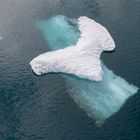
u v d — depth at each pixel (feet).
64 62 230.68
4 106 202.59
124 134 188.24
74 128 191.52
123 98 209.77
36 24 258.37
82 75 224.33
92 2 277.44
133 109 202.18
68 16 266.36
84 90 214.48
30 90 211.82
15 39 245.65
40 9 271.28
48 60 230.07
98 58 236.43
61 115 198.08
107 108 203.82
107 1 278.05
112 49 240.53
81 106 204.03
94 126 192.75
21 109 200.85
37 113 198.80
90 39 248.73
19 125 192.65
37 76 221.87
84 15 266.57
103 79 222.48
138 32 251.80
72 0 279.49
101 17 264.72
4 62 229.45
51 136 187.52
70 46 244.01
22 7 272.51
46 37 249.14
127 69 226.79
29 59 232.12
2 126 192.54
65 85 216.74
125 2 276.82
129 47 240.94
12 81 217.15
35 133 188.85
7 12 267.39
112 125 193.16
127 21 260.62
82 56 236.02
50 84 216.74
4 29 252.83
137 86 216.13
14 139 186.19
